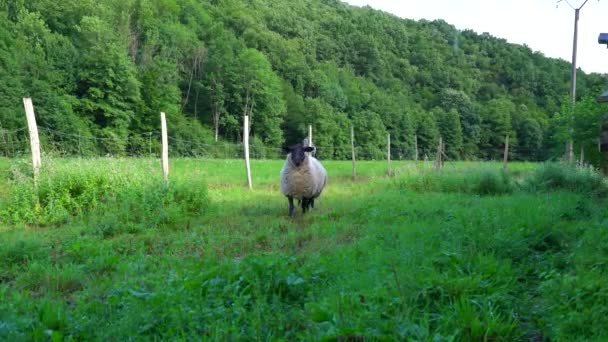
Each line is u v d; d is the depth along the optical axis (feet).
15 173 35.91
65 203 33.32
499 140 246.47
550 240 20.43
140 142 160.04
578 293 12.53
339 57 344.28
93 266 19.60
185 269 17.62
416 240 20.38
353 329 10.46
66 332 12.13
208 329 11.63
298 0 424.87
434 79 318.65
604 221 23.12
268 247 23.53
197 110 227.61
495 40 346.95
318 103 240.73
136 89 175.63
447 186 51.13
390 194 44.86
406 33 375.04
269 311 12.56
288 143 249.96
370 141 244.22
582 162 56.75
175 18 259.19
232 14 308.19
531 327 11.82
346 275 15.37
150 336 11.69
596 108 51.31
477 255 16.37
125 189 34.58
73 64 171.53
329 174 84.23
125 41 203.00
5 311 13.14
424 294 12.68
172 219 31.09
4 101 134.41
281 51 286.46
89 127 159.94
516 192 44.27
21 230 28.66
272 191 53.16
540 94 285.64
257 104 234.17
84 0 202.18
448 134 253.44
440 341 10.19
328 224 28.71
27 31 172.24
